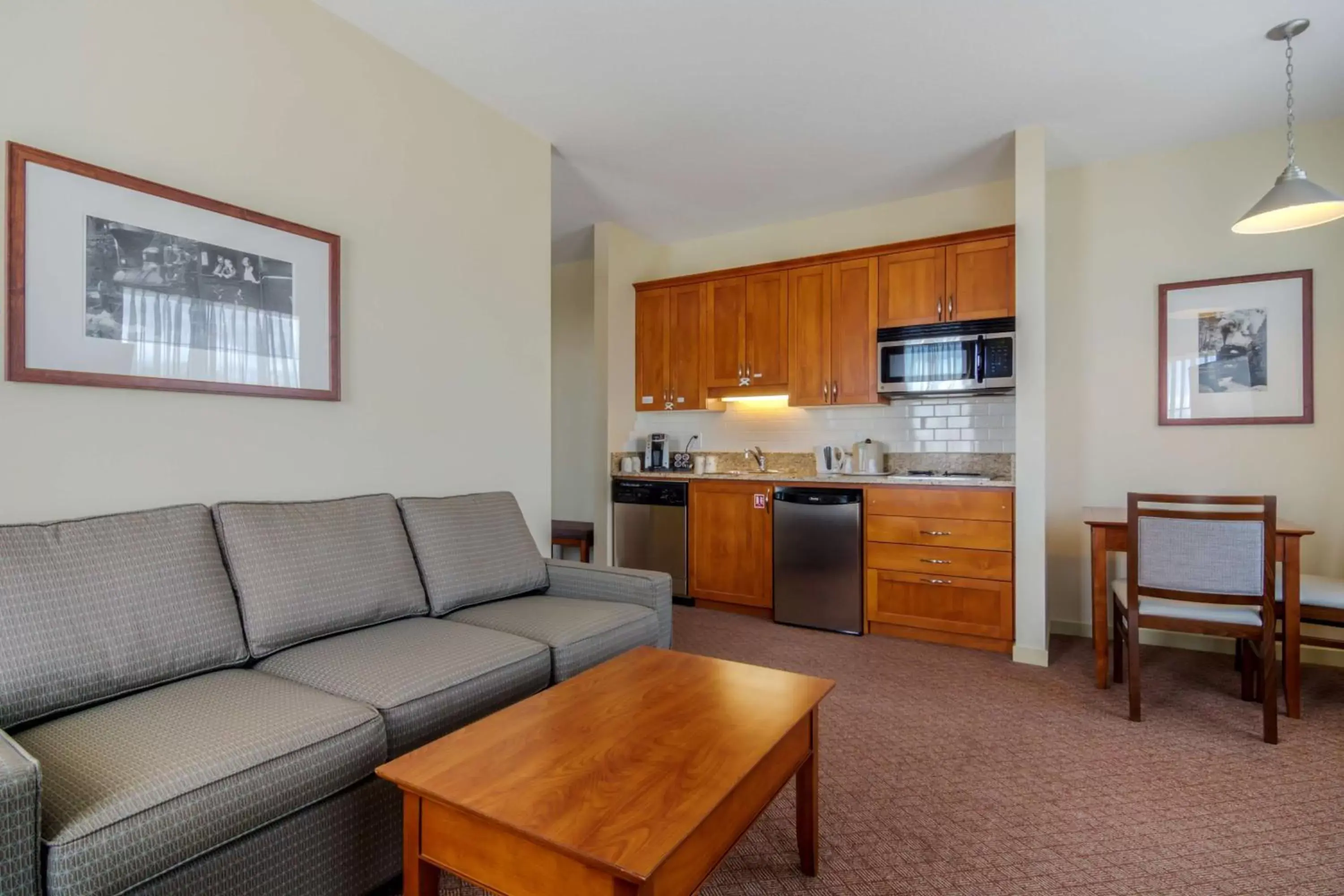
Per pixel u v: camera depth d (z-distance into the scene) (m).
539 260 3.33
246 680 1.62
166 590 1.63
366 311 2.51
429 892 1.20
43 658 1.38
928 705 2.72
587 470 5.46
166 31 1.94
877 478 3.83
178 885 1.16
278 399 2.22
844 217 4.50
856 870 1.65
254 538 1.88
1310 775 2.11
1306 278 3.25
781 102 3.04
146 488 1.89
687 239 5.12
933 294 3.84
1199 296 3.47
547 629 2.11
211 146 2.04
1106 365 3.69
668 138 3.39
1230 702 2.73
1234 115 3.18
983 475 4.01
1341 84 2.89
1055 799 1.98
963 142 3.45
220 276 2.04
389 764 1.23
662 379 4.87
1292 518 3.29
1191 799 1.98
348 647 1.85
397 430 2.62
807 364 4.25
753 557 4.16
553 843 0.99
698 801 1.10
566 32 2.51
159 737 1.29
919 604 3.63
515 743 1.32
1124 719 2.57
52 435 1.71
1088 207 3.73
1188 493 3.51
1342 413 3.19
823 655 3.38
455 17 2.42
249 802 1.24
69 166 1.72
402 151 2.65
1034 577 3.27
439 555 2.35
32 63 1.68
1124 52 2.65
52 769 1.18
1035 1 2.34
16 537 1.48
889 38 2.56
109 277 1.80
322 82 2.36
